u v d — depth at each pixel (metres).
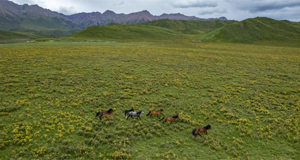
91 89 24.64
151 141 14.28
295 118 19.11
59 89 23.95
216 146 13.90
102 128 15.46
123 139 14.01
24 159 11.36
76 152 12.43
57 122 16.17
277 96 25.67
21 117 16.31
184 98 23.70
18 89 23.02
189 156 12.71
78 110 18.69
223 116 19.33
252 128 17.16
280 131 16.66
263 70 40.56
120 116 17.88
